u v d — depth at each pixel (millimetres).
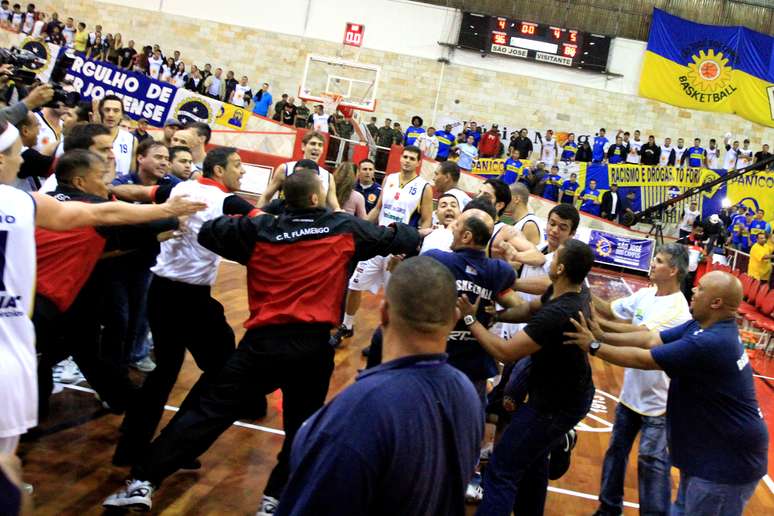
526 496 3939
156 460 3537
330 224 3670
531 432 3613
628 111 23422
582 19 23438
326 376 3799
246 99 22172
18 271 2674
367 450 1782
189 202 3254
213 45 24359
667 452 4164
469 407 2035
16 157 2848
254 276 3668
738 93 22828
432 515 1941
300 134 20109
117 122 6078
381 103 24062
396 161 19188
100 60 20188
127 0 24375
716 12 23172
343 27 24078
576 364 3590
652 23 22828
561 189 20484
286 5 24156
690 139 23219
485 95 23844
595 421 6648
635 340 3879
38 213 2820
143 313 5598
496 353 3525
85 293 4367
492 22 23359
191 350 4340
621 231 19719
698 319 3545
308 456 1831
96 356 4598
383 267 7242
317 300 3629
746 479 3475
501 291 3869
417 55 23922
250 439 4949
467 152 20875
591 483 5203
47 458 4188
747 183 20484
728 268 14531
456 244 3873
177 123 6930
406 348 2002
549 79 23656
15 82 5359
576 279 3570
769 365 10562
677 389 3584
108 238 3662
